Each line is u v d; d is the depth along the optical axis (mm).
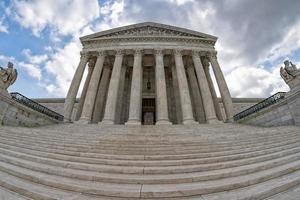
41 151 8469
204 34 31156
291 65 15219
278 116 16219
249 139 10336
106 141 10188
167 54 30359
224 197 4207
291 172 5699
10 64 15805
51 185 5047
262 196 4207
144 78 36719
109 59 33094
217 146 9023
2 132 11477
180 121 28047
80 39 30844
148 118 35500
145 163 6633
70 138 11148
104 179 5383
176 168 6016
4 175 5668
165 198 4363
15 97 16266
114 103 24391
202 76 27078
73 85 26500
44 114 19719
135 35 30859
